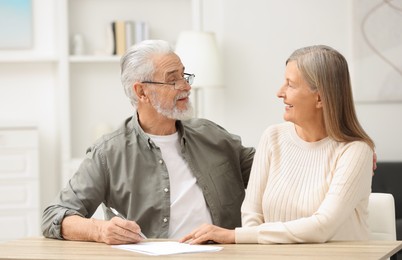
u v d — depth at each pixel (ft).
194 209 9.87
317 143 8.95
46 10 21.67
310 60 8.69
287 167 9.08
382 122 19.06
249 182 9.50
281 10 19.56
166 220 9.70
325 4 19.38
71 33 21.59
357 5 19.12
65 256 7.43
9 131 19.95
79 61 21.07
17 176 19.99
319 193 8.65
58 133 21.71
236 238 8.00
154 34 21.68
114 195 9.83
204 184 9.98
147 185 9.78
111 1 21.61
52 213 9.07
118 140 9.92
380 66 19.03
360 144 8.61
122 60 10.05
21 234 19.97
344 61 8.77
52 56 21.24
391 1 18.94
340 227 8.56
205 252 7.48
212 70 18.72
